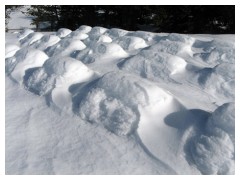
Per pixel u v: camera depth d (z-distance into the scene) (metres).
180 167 2.64
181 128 3.02
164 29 15.66
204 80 4.73
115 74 3.71
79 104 3.72
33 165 2.78
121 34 9.09
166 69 5.14
